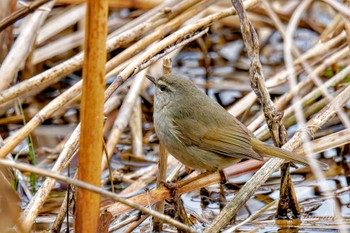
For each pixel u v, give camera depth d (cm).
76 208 824
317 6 1709
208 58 1659
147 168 1314
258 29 1670
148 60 1077
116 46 1206
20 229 888
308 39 1686
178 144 1049
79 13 1576
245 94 1578
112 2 1596
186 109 1056
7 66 1280
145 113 1505
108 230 966
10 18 1127
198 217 1134
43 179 1284
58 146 1380
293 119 1362
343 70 1409
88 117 785
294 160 993
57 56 1578
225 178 1055
